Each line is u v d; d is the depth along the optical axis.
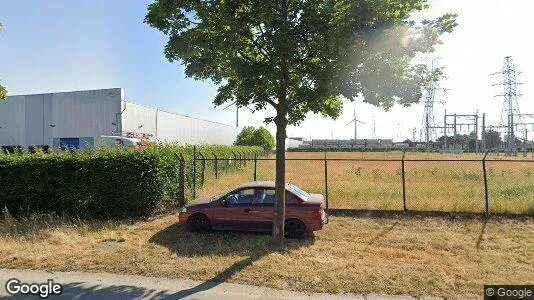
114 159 11.06
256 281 5.84
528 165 32.62
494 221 10.20
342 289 5.56
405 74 6.75
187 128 40.72
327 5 6.50
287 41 6.14
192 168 14.77
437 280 5.91
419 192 13.98
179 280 5.90
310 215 8.74
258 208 9.01
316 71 6.81
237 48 6.93
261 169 28.70
